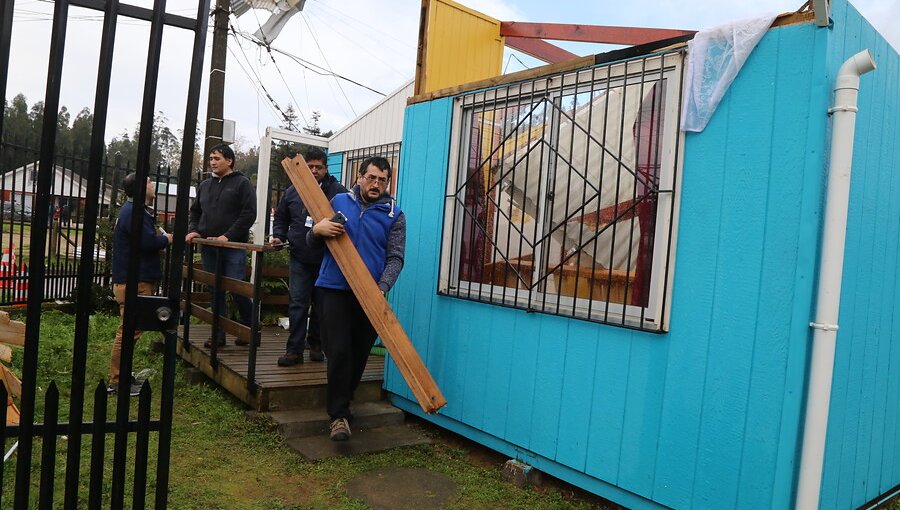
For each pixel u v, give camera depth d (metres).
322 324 3.93
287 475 3.50
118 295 4.45
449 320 4.27
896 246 3.34
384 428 4.39
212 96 9.91
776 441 2.67
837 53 2.67
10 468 3.19
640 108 3.26
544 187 3.73
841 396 2.93
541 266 3.71
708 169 2.95
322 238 3.86
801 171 2.65
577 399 3.43
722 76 2.89
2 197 7.42
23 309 7.71
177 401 4.67
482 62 5.33
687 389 2.97
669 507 3.02
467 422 4.09
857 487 3.16
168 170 8.21
